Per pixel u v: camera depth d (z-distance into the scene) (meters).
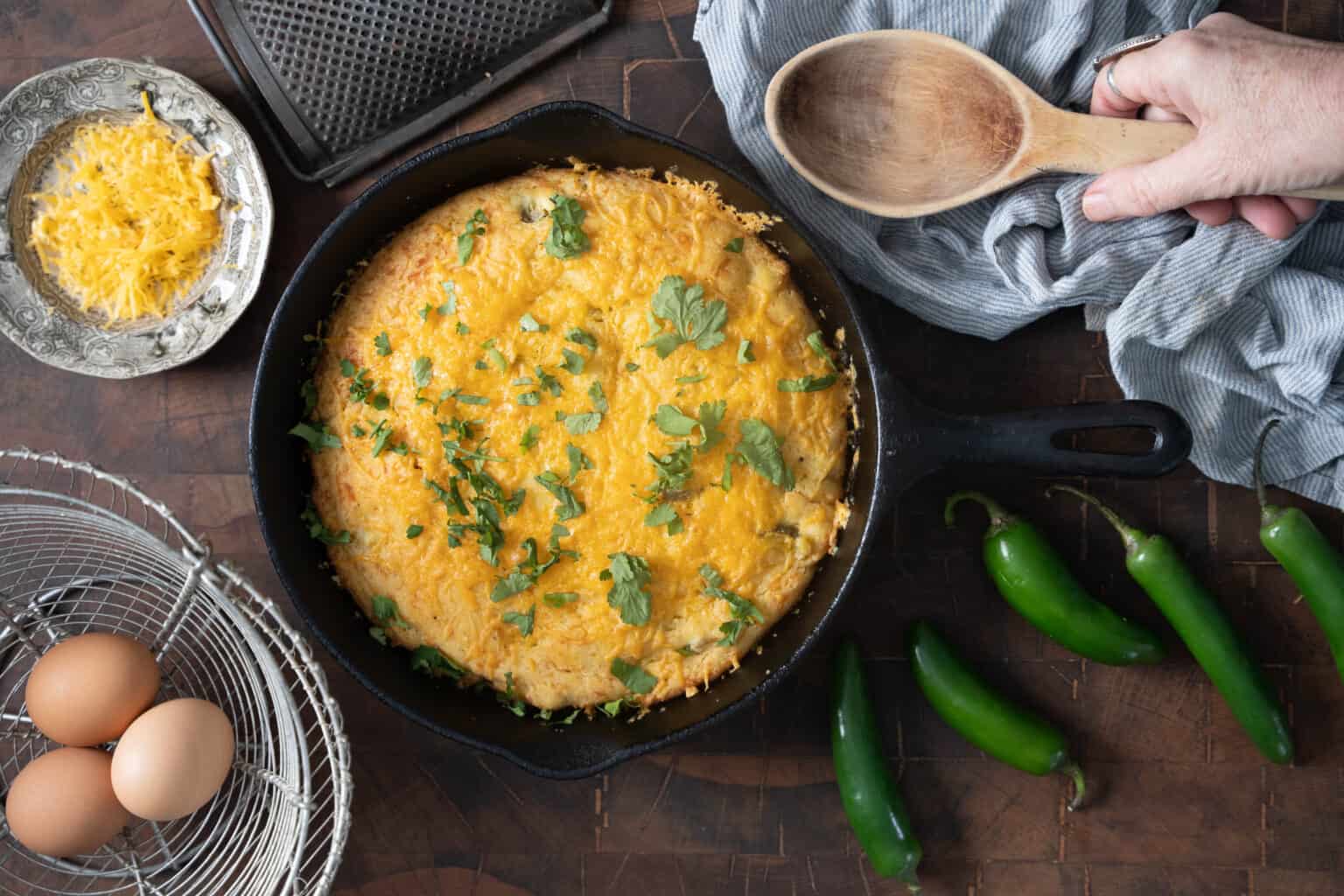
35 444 0.82
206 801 0.76
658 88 0.83
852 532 0.77
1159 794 0.84
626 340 0.76
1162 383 0.82
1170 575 0.80
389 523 0.76
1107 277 0.80
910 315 0.84
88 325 0.81
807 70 0.77
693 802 0.83
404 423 0.76
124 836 0.81
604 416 0.76
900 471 0.76
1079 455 0.75
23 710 0.81
